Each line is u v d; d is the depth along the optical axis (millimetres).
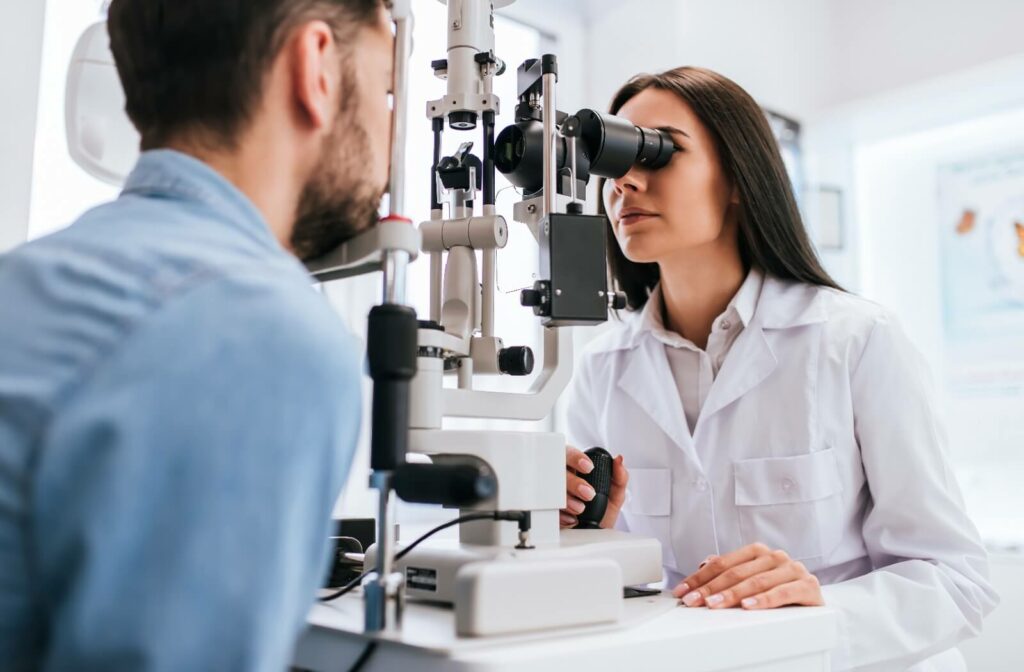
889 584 1081
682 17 2205
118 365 422
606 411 1466
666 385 1374
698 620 723
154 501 402
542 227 807
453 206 924
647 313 1454
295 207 627
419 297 1643
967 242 2295
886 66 2459
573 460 1099
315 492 461
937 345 2336
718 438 1314
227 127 582
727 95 1294
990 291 2242
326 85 602
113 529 393
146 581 393
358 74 632
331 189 628
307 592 469
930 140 2381
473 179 909
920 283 2385
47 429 411
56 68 1345
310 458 447
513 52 2373
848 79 2551
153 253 476
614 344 1507
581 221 792
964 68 2275
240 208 556
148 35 594
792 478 1239
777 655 724
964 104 2279
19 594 416
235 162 585
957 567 1152
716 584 848
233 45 577
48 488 403
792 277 1381
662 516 1344
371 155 652
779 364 1295
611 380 1474
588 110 966
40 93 1330
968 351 2270
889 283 2459
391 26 678
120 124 1131
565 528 1066
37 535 406
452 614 708
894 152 2463
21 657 428
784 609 801
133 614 389
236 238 523
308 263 735
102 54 1117
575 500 1071
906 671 1154
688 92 1277
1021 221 2197
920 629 1052
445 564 747
